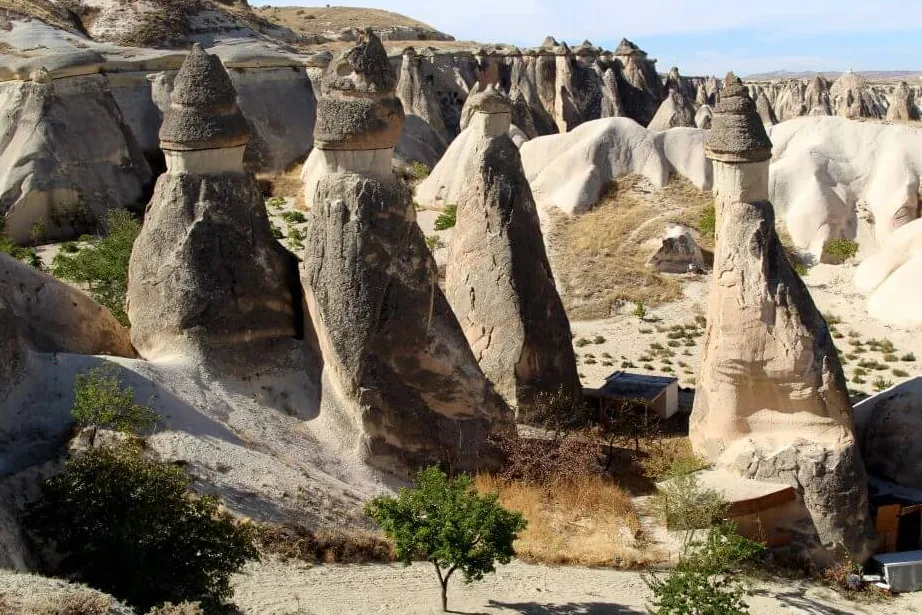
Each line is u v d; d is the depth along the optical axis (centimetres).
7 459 1697
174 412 1898
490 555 1518
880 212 4975
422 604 1594
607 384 2883
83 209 5450
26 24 6794
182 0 8012
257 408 2042
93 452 1484
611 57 9462
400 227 2100
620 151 5400
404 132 7125
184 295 2056
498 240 2556
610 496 2133
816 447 1991
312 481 1894
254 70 7238
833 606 1805
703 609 1496
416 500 1582
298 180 6706
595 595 1708
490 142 2591
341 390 2073
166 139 2092
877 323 3900
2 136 5594
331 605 1542
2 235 4675
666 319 4016
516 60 8969
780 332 2011
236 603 1498
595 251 4603
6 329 1800
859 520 1981
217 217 2091
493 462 2177
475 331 2597
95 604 1084
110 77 6556
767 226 2042
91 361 1920
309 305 2142
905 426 2203
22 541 1445
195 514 1466
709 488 1988
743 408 2075
